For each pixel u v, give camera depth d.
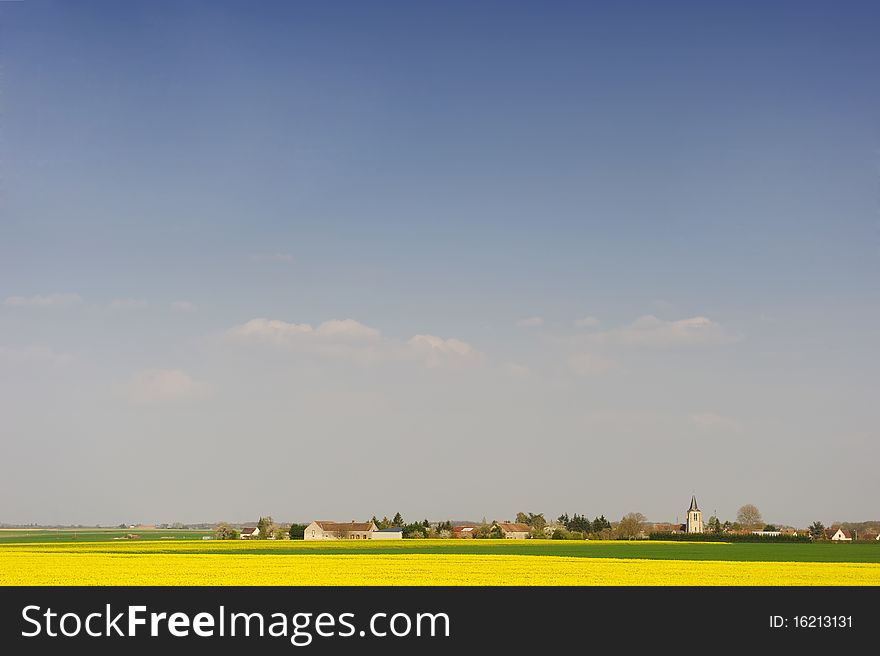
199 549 106.19
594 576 59.12
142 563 70.00
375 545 121.56
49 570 60.97
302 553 94.25
